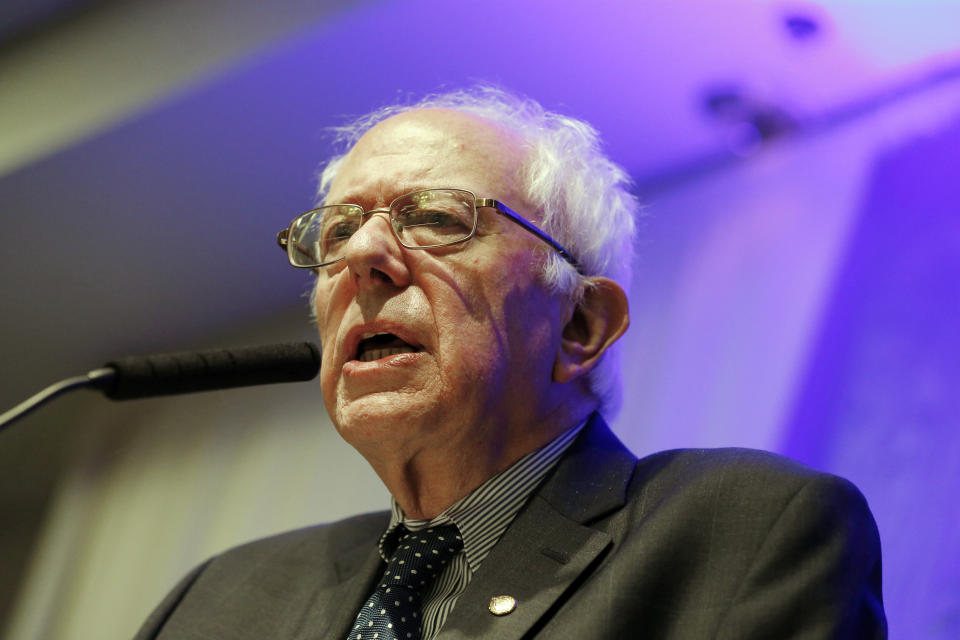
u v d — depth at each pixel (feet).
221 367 9.53
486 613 9.02
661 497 9.72
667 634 8.50
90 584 23.32
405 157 10.93
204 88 18.63
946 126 17.35
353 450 21.50
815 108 18.88
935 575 14.47
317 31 17.72
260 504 21.97
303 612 11.00
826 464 16.10
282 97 18.98
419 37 17.87
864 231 17.49
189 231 21.89
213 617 11.40
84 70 19.99
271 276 23.27
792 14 16.97
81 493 24.62
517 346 10.49
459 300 10.21
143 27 19.74
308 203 21.31
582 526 9.74
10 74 20.97
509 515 10.27
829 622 8.14
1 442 25.40
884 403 15.98
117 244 21.98
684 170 20.13
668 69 18.25
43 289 22.89
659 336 18.86
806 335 17.29
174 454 24.02
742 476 9.27
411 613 9.75
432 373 10.00
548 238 10.96
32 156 19.74
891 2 16.62
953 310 15.93
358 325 10.26
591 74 18.47
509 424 10.52
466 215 10.55
